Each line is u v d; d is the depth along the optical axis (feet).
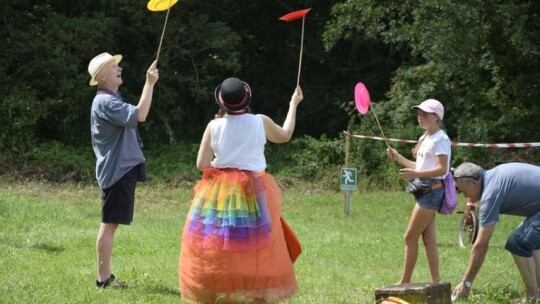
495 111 69.72
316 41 86.84
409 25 68.18
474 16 63.82
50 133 74.23
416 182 23.40
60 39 71.10
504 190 21.84
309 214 52.54
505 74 69.41
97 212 45.80
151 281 23.94
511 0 65.77
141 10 76.38
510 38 65.67
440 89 70.38
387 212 54.19
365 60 86.58
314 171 70.95
